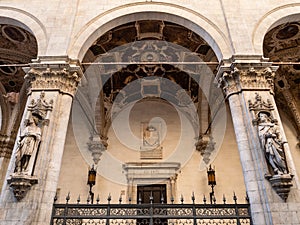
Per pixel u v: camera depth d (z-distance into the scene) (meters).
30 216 6.27
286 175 6.53
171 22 10.73
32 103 7.74
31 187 6.65
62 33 9.37
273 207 6.43
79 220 7.16
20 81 13.83
